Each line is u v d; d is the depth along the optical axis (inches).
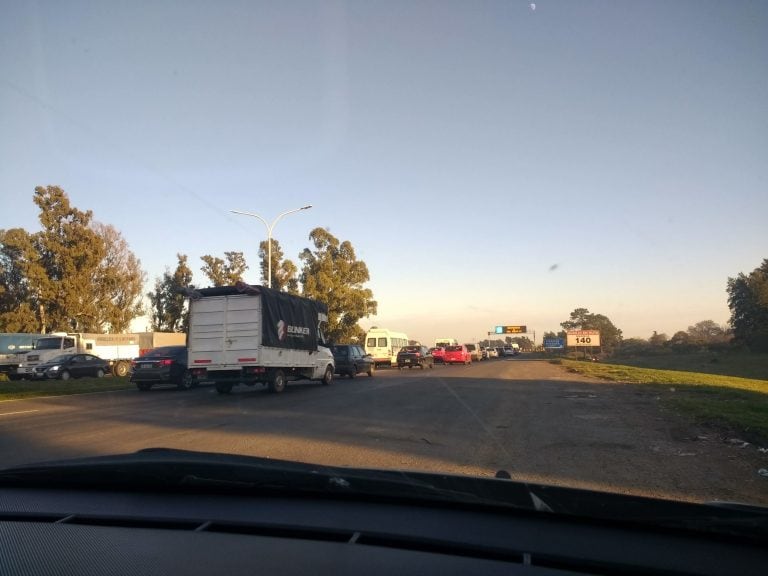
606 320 4832.7
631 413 510.9
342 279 2117.4
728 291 3110.2
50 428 446.9
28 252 1878.7
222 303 697.6
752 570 107.9
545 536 121.7
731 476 278.7
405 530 124.6
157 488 152.3
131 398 721.6
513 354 3762.3
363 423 456.1
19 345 1397.6
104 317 2034.9
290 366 754.8
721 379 969.5
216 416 509.4
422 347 1625.2
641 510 123.4
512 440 376.8
